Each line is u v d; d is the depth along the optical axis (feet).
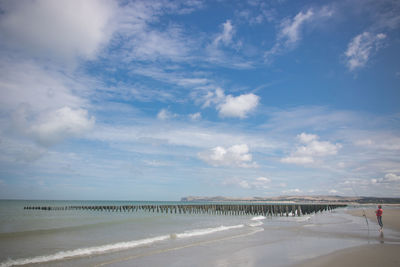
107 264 32.68
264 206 165.58
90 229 70.90
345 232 58.85
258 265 30.55
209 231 65.10
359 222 85.46
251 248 41.27
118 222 91.86
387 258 32.14
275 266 29.81
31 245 47.11
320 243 44.34
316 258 32.60
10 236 57.62
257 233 60.13
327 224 80.28
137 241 49.65
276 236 54.49
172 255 37.17
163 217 123.95
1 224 83.97
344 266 28.76
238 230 66.64
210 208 190.80
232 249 40.83
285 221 97.91
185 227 77.87
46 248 44.34
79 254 38.68
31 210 193.77
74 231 66.54
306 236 53.67
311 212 178.29
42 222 92.02
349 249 37.60
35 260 35.27
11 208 214.07
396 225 74.69
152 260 34.37
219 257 35.45
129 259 35.09
